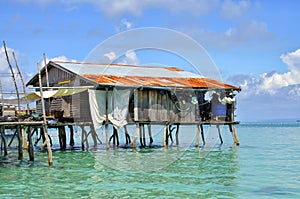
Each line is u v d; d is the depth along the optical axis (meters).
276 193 11.96
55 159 19.64
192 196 11.58
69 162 18.44
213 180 13.82
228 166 17.05
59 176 14.70
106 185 13.05
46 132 17.08
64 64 25.05
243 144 28.97
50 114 23.30
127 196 11.59
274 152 22.98
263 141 33.09
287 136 42.00
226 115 26.30
